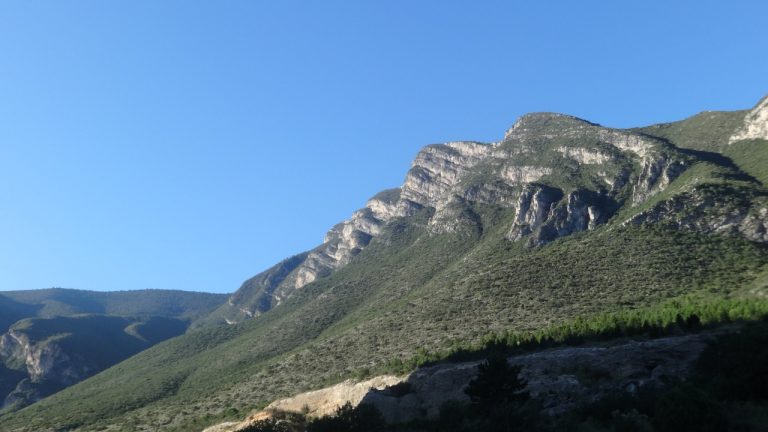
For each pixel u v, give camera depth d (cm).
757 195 14425
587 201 17538
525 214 18312
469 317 13138
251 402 12875
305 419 10088
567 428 5447
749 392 5500
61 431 14412
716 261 12700
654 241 13988
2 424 16400
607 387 7150
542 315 12094
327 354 14262
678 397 4912
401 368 10831
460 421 6788
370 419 7206
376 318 15388
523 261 15262
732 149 18138
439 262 19650
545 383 7750
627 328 8994
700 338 7725
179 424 12675
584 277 13475
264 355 17588
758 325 7019
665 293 11769
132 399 16275
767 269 11831
